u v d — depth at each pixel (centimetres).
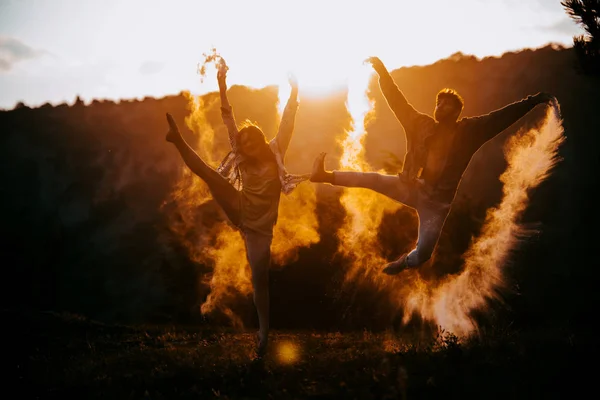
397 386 678
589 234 2345
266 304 952
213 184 930
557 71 5175
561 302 1702
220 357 955
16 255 4081
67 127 6938
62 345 1289
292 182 928
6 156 6531
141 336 1443
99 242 4450
